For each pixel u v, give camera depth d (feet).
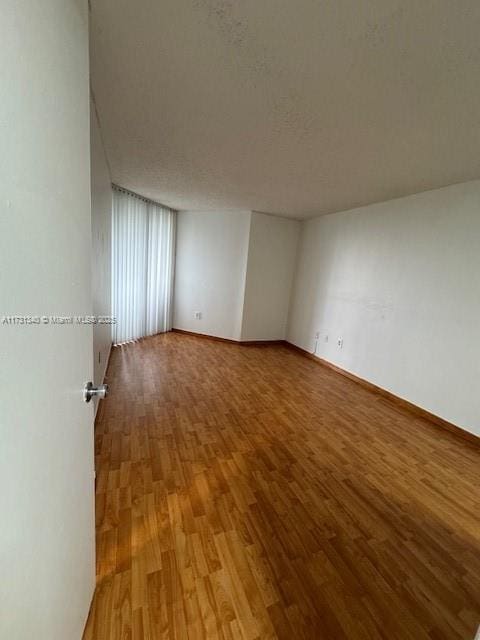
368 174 8.52
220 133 6.75
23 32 1.40
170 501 5.20
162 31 3.93
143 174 10.36
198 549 4.32
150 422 7.82
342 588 3.96
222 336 17.20
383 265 11.23
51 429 1.99
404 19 3.40
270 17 3.57
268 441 7.38
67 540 2.43
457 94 4.65
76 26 2.30
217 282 16.80
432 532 5.05
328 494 5.71
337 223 13.74
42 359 1.80
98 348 7.72
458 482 6.45
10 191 1.34
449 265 8.91
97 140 6.61
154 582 3.80
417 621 3.66
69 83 2.15
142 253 14.89
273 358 14.83
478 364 8.14
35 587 1.79
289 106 5.42
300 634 3.40
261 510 5.16
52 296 1.94
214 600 3.65
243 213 15.62
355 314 12.51
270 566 4.16
